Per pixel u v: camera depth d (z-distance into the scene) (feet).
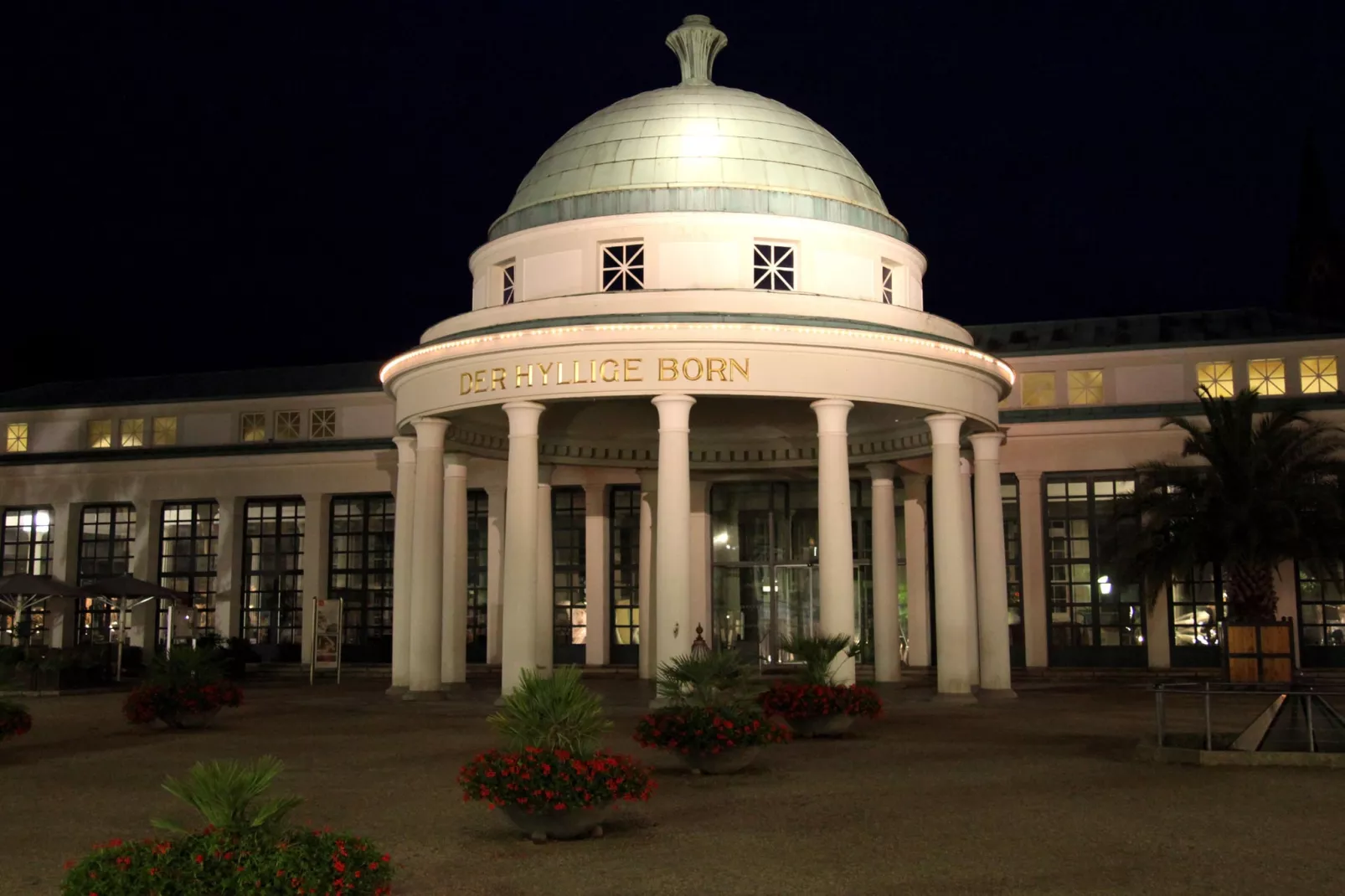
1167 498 123.54
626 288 103.76
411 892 40.50
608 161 108.37
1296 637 142.10
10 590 141.18
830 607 98.43
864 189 112.68
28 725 76.33
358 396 172.65
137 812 55.72
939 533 107.76
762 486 159.12
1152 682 136.05
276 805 36.22
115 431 179.52
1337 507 118.52
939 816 51.85
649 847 46.98
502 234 111.75
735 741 64.85
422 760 72.33
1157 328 163.32
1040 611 148.87
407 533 124.06
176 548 177.27
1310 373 147.13
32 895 40.34
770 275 103.96
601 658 158.10
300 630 172.76
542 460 136.05
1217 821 50.01
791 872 42.29
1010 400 154.81
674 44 121.90
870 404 103.60
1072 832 48.19
